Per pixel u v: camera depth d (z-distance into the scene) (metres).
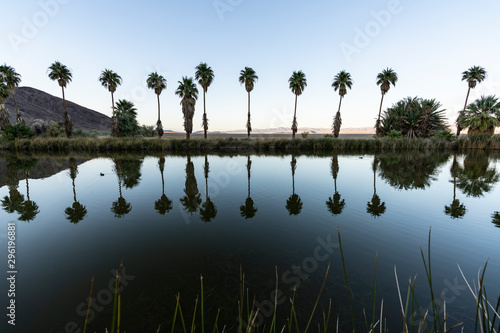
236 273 3.70
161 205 7.22
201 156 20.11
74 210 6.77
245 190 8.90
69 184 9.82
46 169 13.45
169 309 2.97
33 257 4.23
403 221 5.73
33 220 6.01
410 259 4.05
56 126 36.59
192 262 4.02
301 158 18.23
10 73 27.59
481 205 6.80
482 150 23.48
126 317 2.84
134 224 5.75
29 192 8.65
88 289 3.37
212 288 3.35
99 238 4.98
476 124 25.55
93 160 17.52
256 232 5.23
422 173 11.61
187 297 3.17
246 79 30.23
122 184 9.87
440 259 4.04
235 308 2.97
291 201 7.52
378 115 29.72
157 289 3.33
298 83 29.55
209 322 2.77
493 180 9.90
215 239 4.91
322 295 3.18
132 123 34.03
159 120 32.16
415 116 28.69
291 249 4.45
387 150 24.59
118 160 17.55
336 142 25.98
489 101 24.94
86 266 3.93
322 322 2.74
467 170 12.31
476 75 27.58
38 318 2.84
